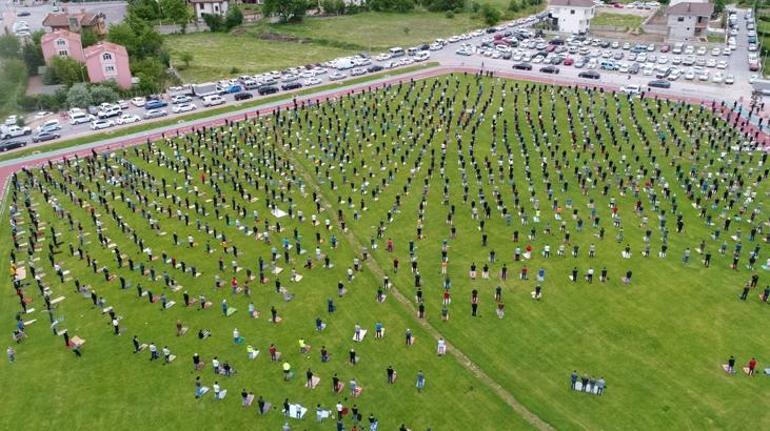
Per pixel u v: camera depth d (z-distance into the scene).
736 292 73.62
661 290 74.31
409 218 92.88
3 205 100.12
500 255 82.50
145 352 66.00
